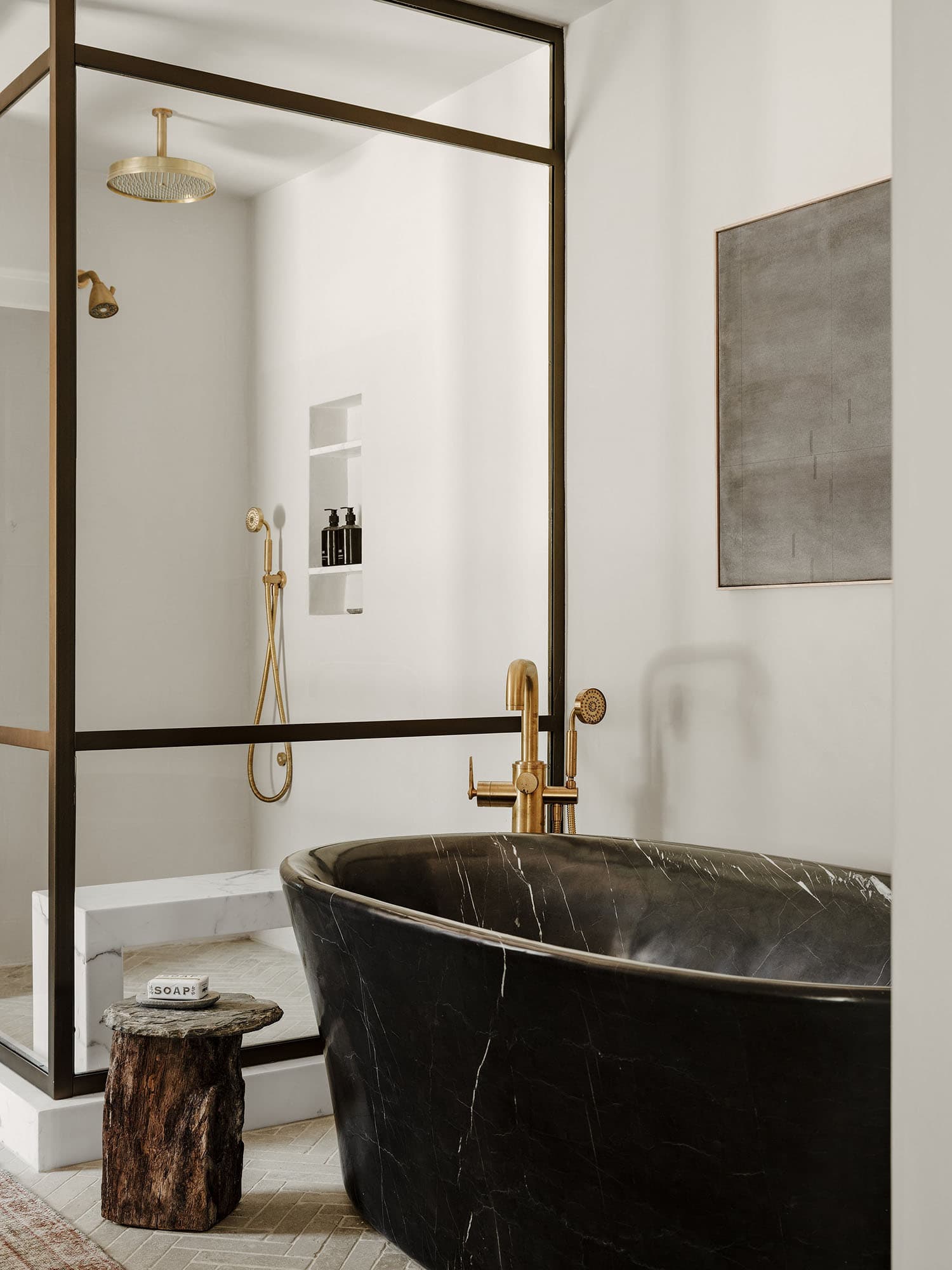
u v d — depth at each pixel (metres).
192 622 2.96
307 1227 2.30
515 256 3.44
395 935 2.00
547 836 2.84
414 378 3.29
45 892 2.81
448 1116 2.03
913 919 0.68
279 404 3.09
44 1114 2.61
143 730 2.87
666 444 3.16
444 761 3.31
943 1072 0.66
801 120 2.81
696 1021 1.63
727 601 2.99
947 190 0.67
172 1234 2.27
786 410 2.82
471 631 3.36
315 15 3.15
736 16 2.97
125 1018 2.33
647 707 3.22
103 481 2.84
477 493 3.37
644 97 3.23
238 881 3.00
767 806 2.88
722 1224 1.70
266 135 3.08
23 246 2.94
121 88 2.88
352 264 3.20
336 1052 2.30
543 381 3.46
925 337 0.68
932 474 0.67
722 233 2.98
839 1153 1.61
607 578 3.35
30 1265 2.12
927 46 0.68
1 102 3.04
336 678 3.15
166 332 2.94
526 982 1.80
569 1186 1.86
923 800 0.68
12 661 3.00
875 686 2.63
